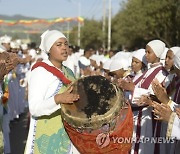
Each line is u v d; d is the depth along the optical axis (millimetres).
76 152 4098
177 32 26234
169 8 27141
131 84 5156
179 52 4438
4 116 6934
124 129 3744
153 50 5367
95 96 3895
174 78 5145
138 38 36250
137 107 5285
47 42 4250
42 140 4172
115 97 3781
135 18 32875
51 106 3973
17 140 8586
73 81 4199
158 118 3830
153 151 5246
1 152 4992
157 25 28688
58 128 4148
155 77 5230
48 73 4176
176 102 4609
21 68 11664
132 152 5289
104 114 3678
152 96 4926
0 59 4254
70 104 3916
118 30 43656
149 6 29250
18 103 11867
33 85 4145
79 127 3754
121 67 6219
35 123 4219
